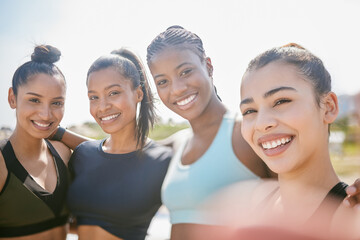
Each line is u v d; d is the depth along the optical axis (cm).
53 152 180
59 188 172
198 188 146
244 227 109
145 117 182
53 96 167
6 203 160
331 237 91
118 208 164
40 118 163
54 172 175
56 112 169
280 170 103
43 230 166
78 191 171
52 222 170
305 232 95
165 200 160
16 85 168
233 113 159
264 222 105
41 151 176
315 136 101
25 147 169
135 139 182
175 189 154
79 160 182
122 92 171
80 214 170
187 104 162
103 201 165
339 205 95
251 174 144
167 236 235
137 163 174
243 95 112
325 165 104
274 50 111
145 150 179
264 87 104
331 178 104
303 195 104
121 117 172
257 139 109
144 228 174
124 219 165
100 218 165
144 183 169
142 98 183
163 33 169
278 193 120
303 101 100
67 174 181
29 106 163
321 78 105
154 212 178
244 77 113
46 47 174
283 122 101
